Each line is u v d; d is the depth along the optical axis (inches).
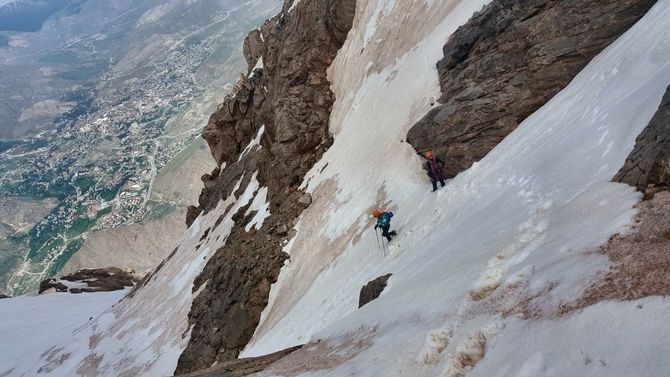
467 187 661.3
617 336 176.1
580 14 698.8
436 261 481.7
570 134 481.4
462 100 851.4
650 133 307.7
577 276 233.3
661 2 521.3
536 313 232.5
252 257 1301.7
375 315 452.1
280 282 1162.6
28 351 2714.1
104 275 4461.1
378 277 626.8
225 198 2416.3
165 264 2564.0
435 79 1031.0
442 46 1076.5
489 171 639.8
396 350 316.2
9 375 2412.6
